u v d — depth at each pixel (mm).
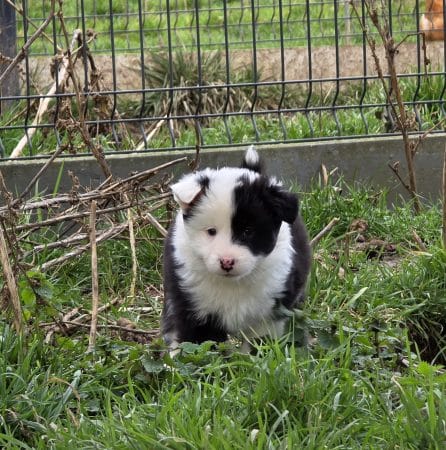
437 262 6934
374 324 5547
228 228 5570
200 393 4703
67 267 7102
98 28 14805
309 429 4379
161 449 4254
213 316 5867
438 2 12508
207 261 5562
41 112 8930
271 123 10648
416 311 6715
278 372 4711
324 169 8367
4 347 5297
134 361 5188
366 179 8805
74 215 6809
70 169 8352
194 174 5930
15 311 5387
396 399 4910
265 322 5875
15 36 10977
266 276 5762
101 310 6402
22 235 6871
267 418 4590
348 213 8023
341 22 14320
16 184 8273
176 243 5898
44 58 12117
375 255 7789
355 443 4402
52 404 4895
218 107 11586
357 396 4820
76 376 5059
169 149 8648
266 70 12703
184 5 15312
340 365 5074
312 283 6660
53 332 5832
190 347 5270
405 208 8219
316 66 12953
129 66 12242
